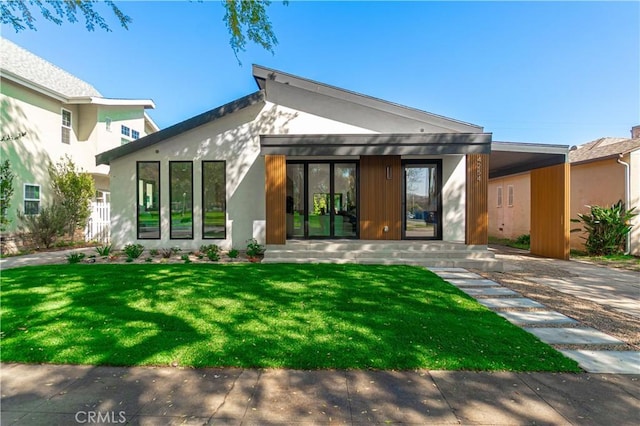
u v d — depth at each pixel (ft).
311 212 33.91
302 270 24.11
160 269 24.27
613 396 8.78
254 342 11.64
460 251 28.30
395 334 12.44
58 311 14.71
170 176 34.27
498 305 16.90
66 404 8.27
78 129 48.75
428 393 8.82
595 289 20.42
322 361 10.35
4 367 10.07
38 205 41.09
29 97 39.96
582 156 43.55
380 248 29.14
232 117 34.30
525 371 10.02
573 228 41.27
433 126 33.53
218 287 18.92
